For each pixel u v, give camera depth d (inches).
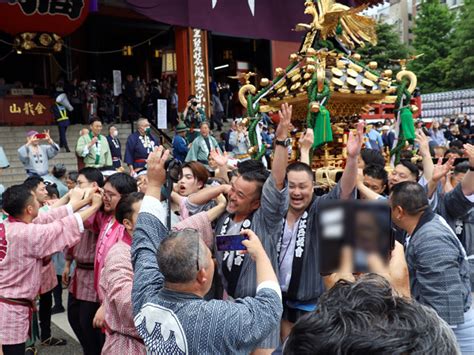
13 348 132.8
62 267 234.7
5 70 778.2
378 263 62.1
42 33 520.1
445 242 103.8
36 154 354.9
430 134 613.9
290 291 112.8
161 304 75.0
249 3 365.4
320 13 179.5
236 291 103.2
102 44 817.5
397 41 1268.5
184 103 551.8
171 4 351.6
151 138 392.8
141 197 120.6
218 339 71.3
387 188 165.5
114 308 107.6
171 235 77.4
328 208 64.0
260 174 112.6
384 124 402.3
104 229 142.9
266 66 762.8
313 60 159.2
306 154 124.6
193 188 138.8
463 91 1005.8
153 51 860.0
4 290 133.3
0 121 597.3
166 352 72.7
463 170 177.8
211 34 677.9
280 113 104.5
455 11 1519.4
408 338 36.0
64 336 207.6
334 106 175.3
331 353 36.6
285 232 118.1
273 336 97.3
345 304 39.9
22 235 132.8
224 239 86.0
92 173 173.9
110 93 671.8
